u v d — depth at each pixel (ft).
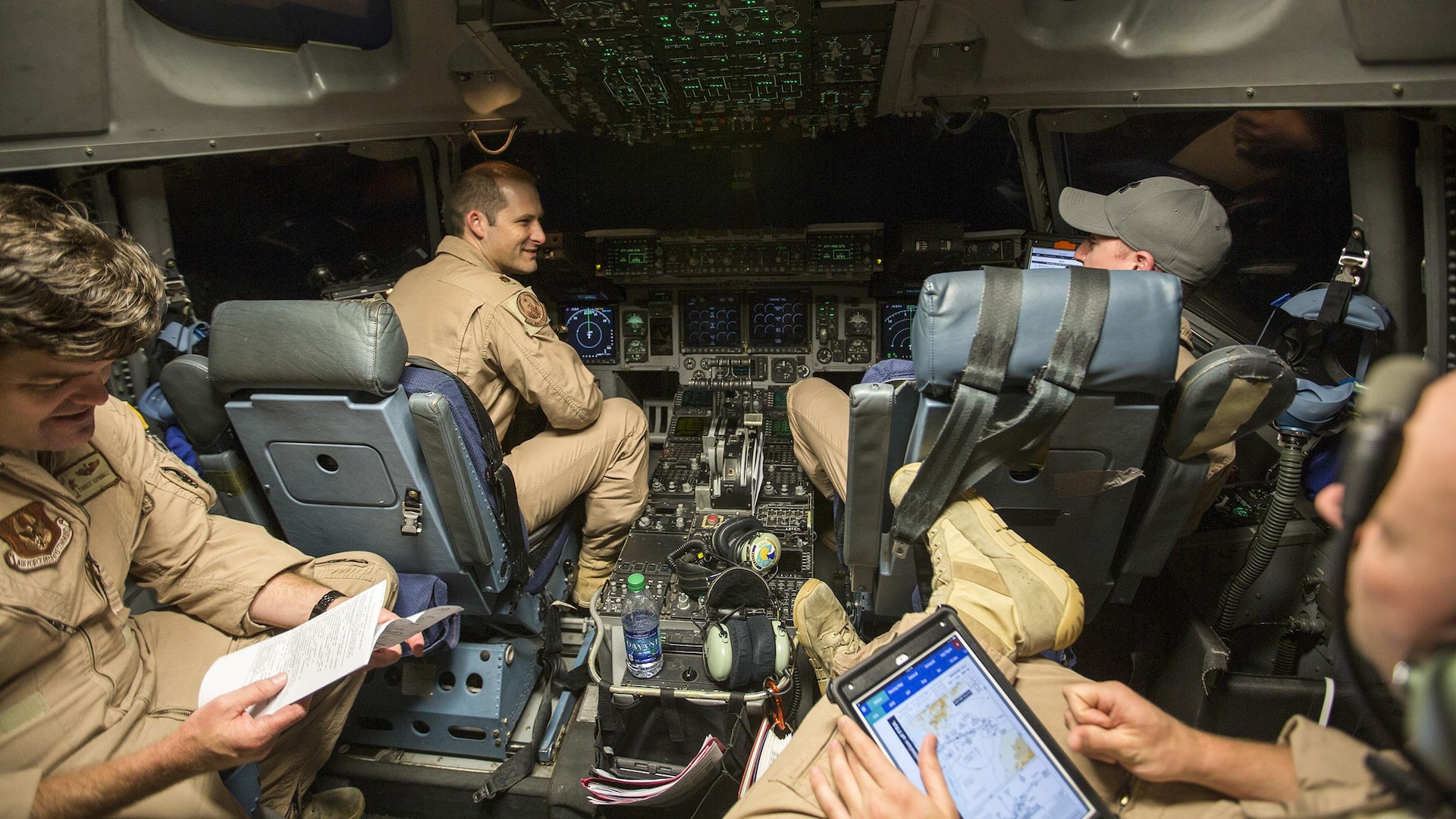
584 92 9.10
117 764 4.56
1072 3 7.83
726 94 9.11
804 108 9.66
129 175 8.44
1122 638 8.07
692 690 6.84
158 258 8.91
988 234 11.17
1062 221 11.41
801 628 5.96
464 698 7.60
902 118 11.54
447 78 9.46
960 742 3.91
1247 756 3.59
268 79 8.68
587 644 8.01
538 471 8.73
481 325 8.52
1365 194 7.13
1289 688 6.59
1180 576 7.98
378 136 10.12
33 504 4.98
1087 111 9.64
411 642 5.88
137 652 5.78
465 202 9.22
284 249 10.90
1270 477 8.52
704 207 12.72
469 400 6.82
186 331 8.84
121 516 5.75
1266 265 8.87
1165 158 9.66
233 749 4.49
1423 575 1.98
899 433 6.02
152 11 7.53
